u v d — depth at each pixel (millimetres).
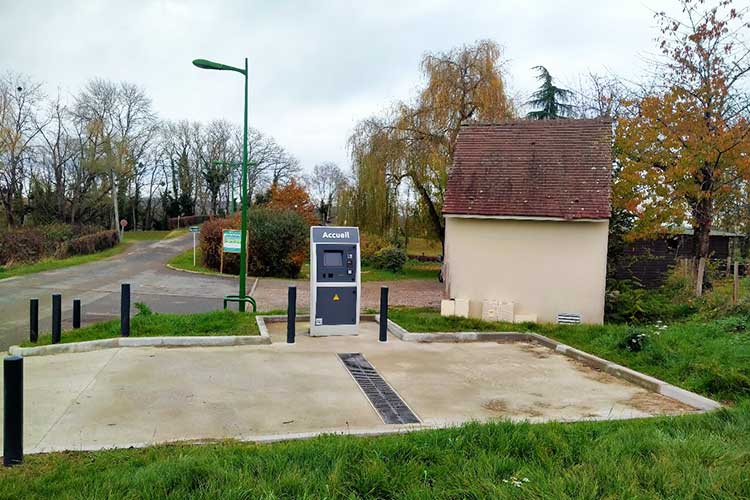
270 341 9281
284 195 37719
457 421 5508
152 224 68250
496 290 12531
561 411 6004
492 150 13969
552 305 12289
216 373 7191
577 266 12195
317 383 6887
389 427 5250
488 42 26375
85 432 4934
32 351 8016
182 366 7484
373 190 28438
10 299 15211
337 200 30891
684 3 21062
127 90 51625
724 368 6941
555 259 12266
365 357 8500
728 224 20016
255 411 5699
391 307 15602
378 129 28141
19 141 45500
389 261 30281
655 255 17719
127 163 52625
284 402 6047
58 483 3627
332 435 4746
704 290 14820
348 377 7246
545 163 13367
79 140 49188
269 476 3697
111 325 9719
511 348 9539
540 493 3428
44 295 16078
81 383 6508
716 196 15695
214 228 26125
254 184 65938
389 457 4055
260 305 15703
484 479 3670
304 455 4086
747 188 17000
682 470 3812
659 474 3719
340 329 10234
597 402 6398
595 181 12711
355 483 3607
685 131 14844
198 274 24250
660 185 15070
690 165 14383
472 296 12641
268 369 7516
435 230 29859
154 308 14633
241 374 7188
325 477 3691
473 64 26266
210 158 66875
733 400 6312
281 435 4914
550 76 32500
